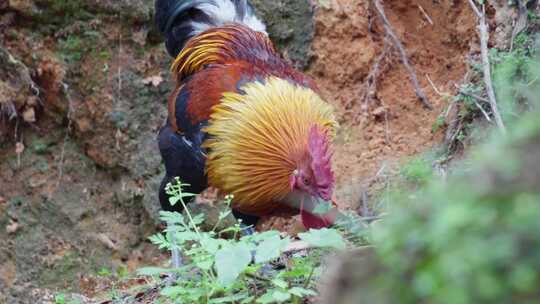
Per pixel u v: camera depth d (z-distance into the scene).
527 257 2.15
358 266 2.73
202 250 4.92
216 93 6.45
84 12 9.81
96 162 10.07
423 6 9.80
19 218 9.85
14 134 9.95
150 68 9.96
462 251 2.19
